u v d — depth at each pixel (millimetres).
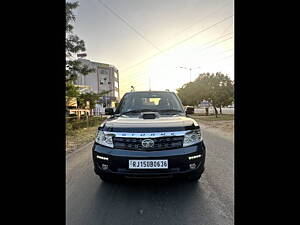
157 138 3107
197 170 3174
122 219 2561
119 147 3160
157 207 2846
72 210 2797
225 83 30234
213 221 2480
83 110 18906
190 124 3320
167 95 4730
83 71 12898
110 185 3680
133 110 4371
